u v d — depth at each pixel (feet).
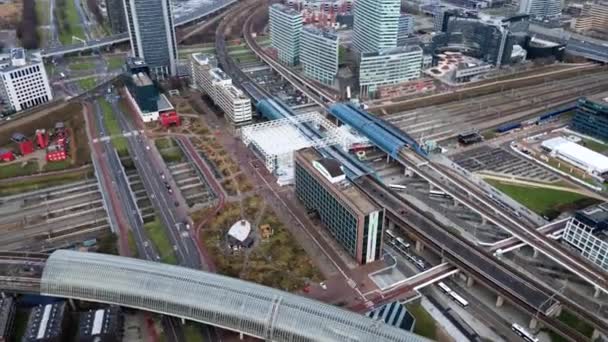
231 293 606.14
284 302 593.42
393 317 604.08
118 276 629.10
